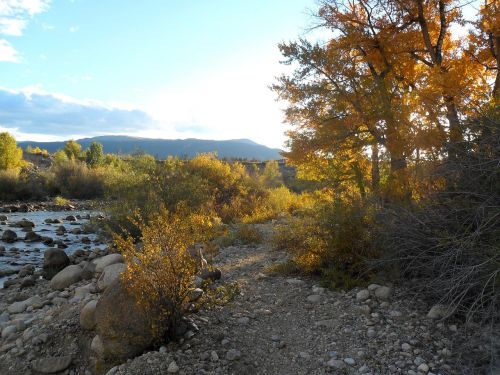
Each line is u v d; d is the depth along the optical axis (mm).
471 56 11102
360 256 6648
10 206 33125
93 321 5426
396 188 6902
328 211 7246
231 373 4367
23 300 8016
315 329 5297
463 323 4922
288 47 10352
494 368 3967
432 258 5410
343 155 10273
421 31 11211
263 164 48250
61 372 4906
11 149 49062
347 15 11398
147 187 14102
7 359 5258
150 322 4773
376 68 11406
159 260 4918
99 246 14867
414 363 4324
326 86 10461
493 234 4781
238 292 5758
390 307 5617
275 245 9945
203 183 16891
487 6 10039
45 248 14773
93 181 44688
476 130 5746
